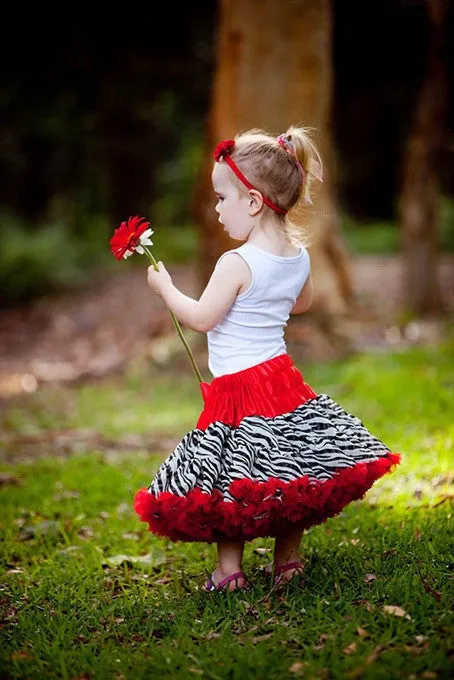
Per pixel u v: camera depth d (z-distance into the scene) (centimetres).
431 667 276
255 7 997
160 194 2467
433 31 1228
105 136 2064
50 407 966
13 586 390
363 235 2262
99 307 1705
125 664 302
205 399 352
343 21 1581
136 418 848
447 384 769
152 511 329
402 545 387
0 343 1566
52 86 1789
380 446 344
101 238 2269
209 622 329
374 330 1097
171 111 1873
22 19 1661
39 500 540
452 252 1956
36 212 2577
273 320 351
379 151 2616
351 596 338
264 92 1007
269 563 395
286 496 322
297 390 349
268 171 345
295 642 309
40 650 319
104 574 404
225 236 1041
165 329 1148
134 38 1694
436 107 1262
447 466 507
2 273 1847
